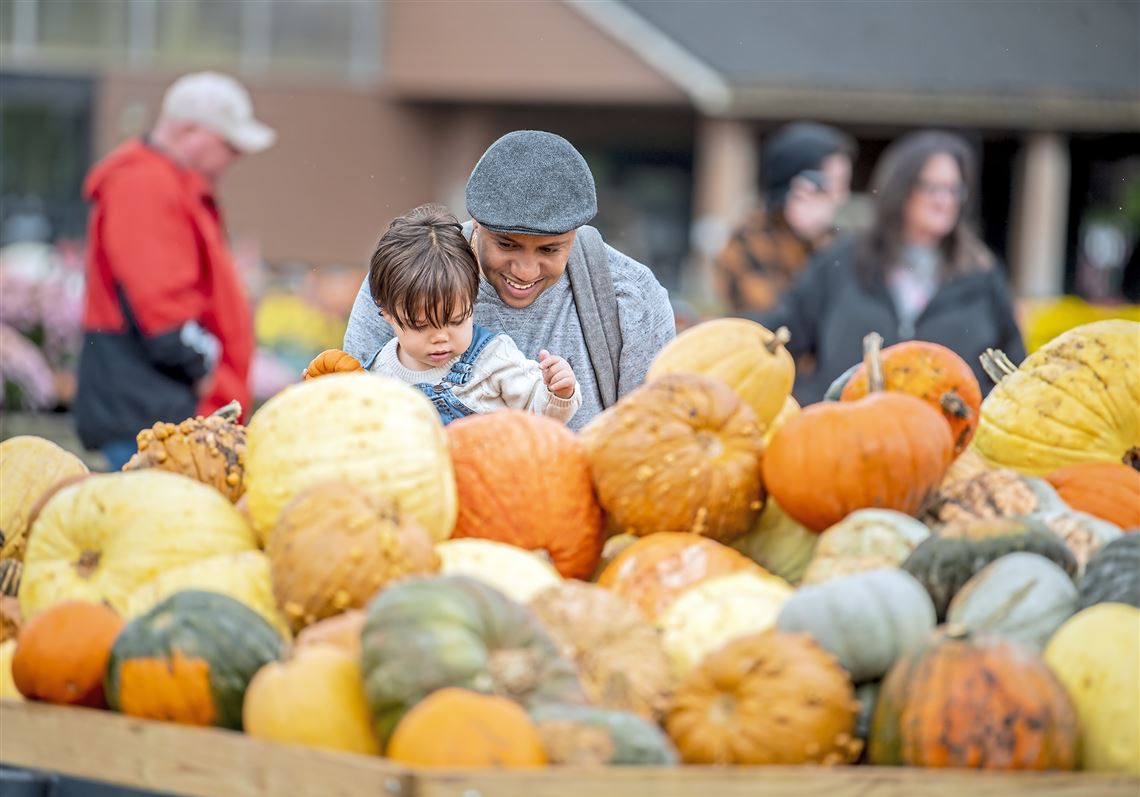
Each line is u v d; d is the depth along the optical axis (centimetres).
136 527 452
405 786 337
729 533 467
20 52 3747
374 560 409
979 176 3456
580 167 636
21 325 1606
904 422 457
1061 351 556
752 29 3659
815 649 389
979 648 377
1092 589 414
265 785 367
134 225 984
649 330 701
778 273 1159
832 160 1156
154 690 398
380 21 3794
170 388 1006
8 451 549
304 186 3772
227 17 3812
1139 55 3709
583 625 402
